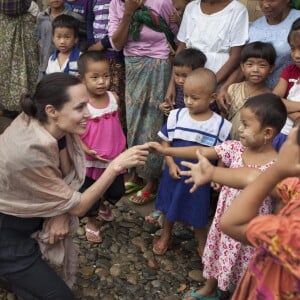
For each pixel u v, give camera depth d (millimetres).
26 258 2010
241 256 2080
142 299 2383
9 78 4051
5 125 4211
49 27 3668
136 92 3170
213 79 2398
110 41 3209
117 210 3146
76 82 1853
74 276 2289
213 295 2342
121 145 2797
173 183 2539
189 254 2723
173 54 3262
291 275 1164
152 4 3033
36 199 1914
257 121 1932
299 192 1197
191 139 2461
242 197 1229
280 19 2805
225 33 2881
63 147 2043
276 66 2764
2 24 3943
